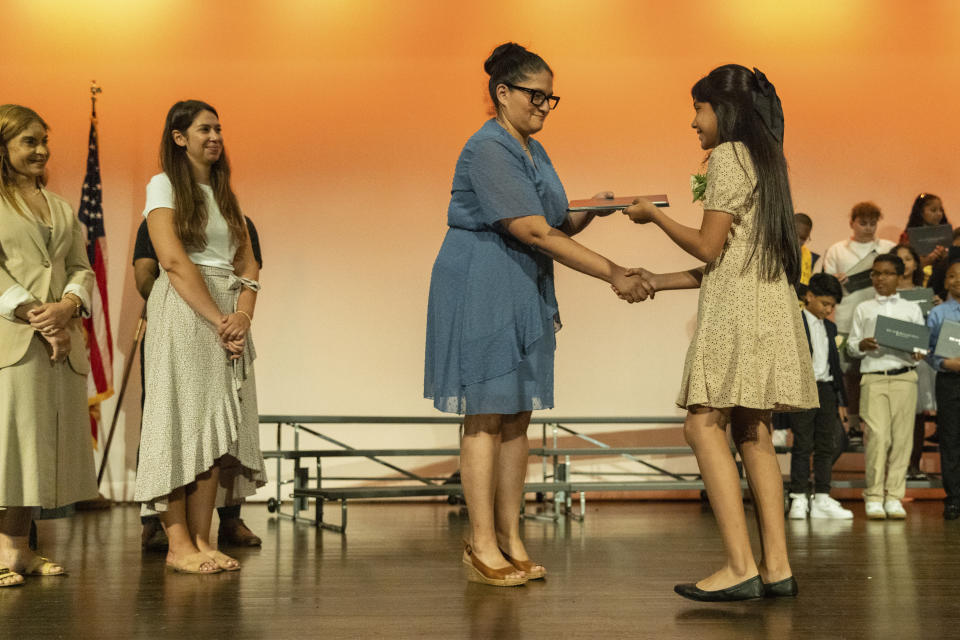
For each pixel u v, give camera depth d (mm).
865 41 5711
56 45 5652
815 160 5695
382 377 5648
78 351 2828
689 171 5641
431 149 5695
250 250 3049
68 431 2781
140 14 5668
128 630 1968
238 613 2145
